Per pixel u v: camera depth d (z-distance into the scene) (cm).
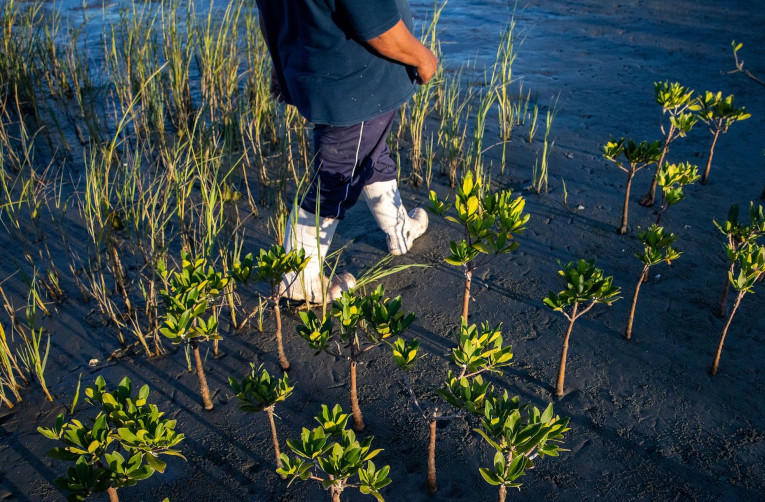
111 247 328
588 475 229
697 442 239
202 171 379
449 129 482
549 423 185
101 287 334
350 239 376
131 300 325
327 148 283
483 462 235
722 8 791
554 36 717
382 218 342
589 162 450
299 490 226
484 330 211
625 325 300
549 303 244
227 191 400
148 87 498
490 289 328
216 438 248
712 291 319
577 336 294
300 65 269
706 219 378
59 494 228
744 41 679
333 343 294
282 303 321
